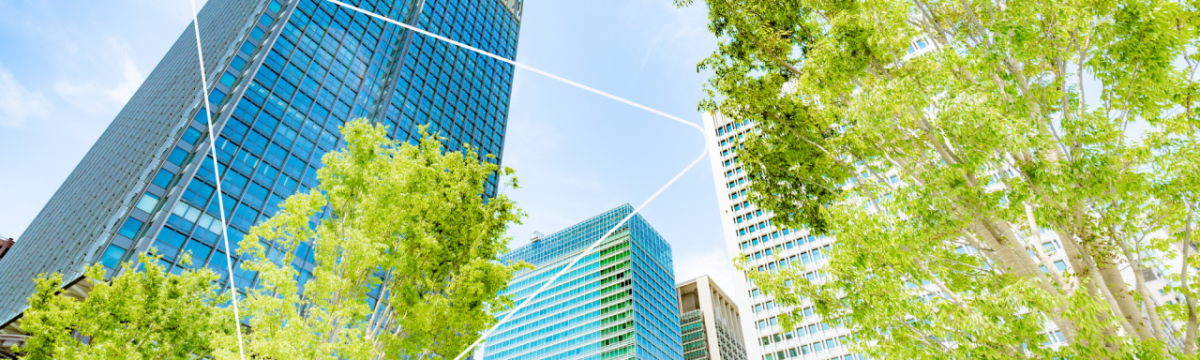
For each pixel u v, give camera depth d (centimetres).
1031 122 753
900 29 928
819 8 1173
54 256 4769
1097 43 741
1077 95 791
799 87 1104
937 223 835
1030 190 770
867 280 873
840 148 1102
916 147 941
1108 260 822
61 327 1636
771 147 1233
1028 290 717
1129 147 812
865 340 914
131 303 1623
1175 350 657
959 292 969
